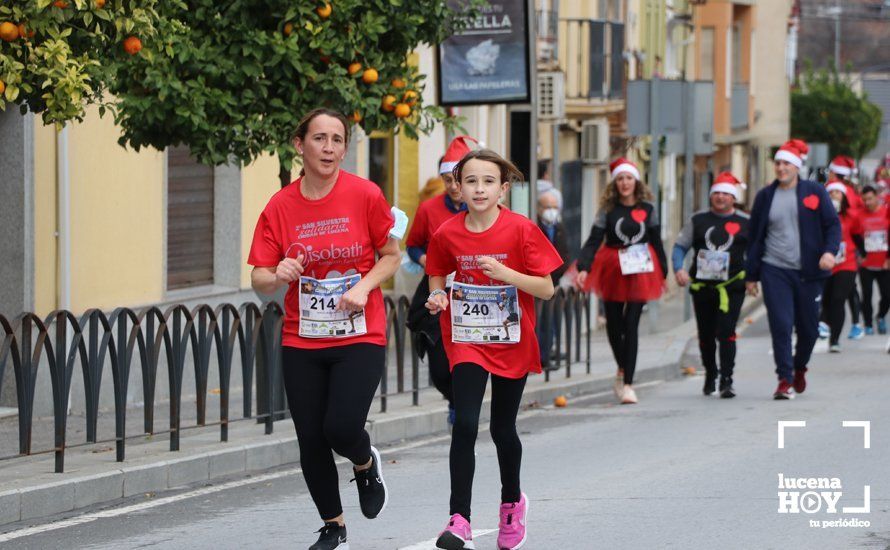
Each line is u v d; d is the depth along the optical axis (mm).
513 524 10211
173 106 14781
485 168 9961
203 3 14891
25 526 11633
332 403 9766
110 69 12586
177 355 14164
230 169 22062
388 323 17359
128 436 14242
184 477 13680
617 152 45344
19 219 17391
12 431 16047
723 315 19641
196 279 21703
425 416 17266
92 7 11898
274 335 15719
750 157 71812
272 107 15250
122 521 11812
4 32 11516
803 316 19234
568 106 39562
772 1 71625
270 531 11289
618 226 19297
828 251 18938
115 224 19188
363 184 9898
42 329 12633
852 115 95000
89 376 13203
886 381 21516
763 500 12023
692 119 33969
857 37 141000
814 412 17734
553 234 21719
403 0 15625
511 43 21953
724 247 19469
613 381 22172
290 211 9867
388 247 9922
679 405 19094
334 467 10078
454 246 10062
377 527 11227
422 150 28594
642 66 49344
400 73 15867
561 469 13828
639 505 11867
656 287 19484
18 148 17359
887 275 30594
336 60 15297
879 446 14836
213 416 17453
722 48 64438
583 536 10719
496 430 10164
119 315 13539
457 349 10086
